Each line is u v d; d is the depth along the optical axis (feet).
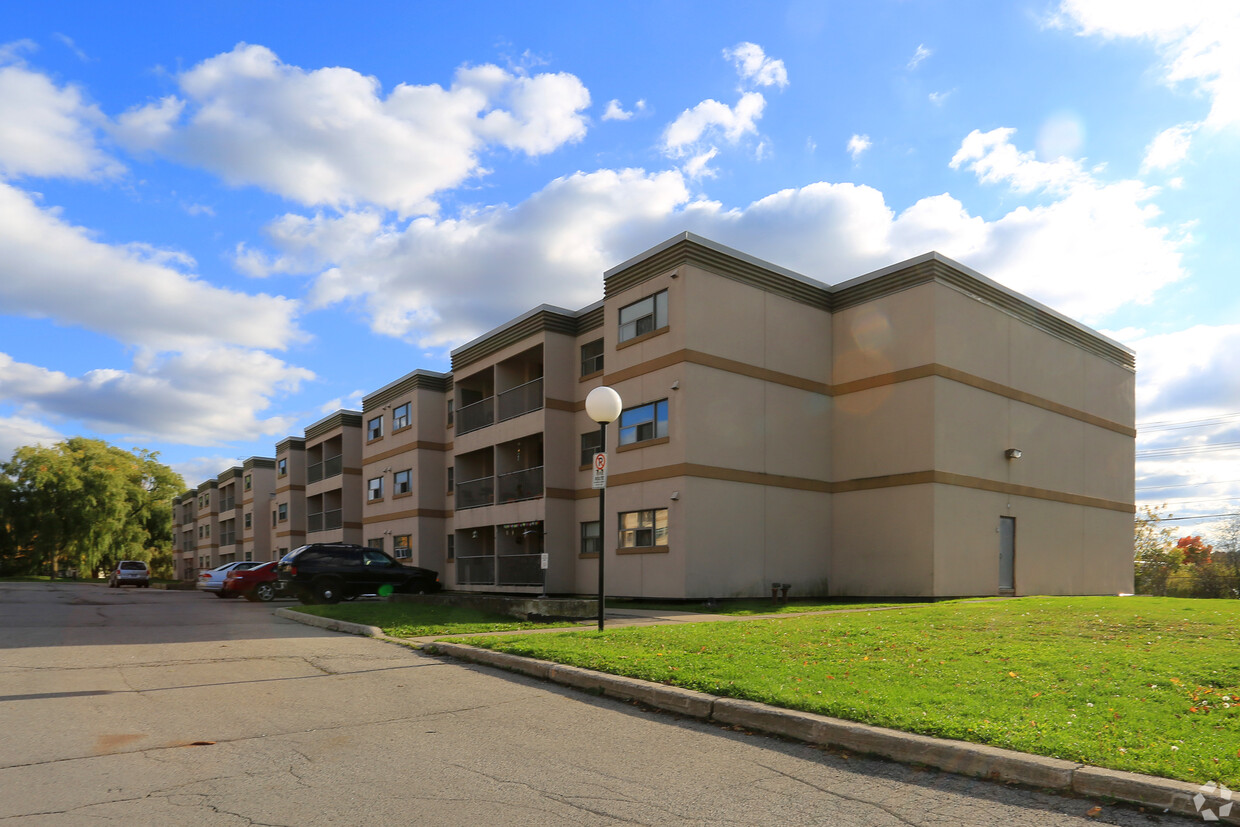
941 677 26.53
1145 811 16.02
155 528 256.32
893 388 77.87
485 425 102.94
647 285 77.82
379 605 61.57
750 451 76.18
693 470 71.77
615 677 28.27
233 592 96.37
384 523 124.06
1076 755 18.06
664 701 25.73
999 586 79.20
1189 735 19.57
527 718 24.61
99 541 216.95
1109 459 97.60
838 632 38.24
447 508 116.06
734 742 21.83
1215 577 114.62
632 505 77.15
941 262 76.79
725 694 25.14
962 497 76.13
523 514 93.09
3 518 208.74
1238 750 18.16
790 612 59.93
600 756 20.42
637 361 78.13
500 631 44.27
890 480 77.10
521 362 101.60
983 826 15.53
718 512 73.10
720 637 36.91
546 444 90.27
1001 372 82.64
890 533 76.38
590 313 92.17
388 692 28.48
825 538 81.00
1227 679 25.17
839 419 82.69
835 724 21.24
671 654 32.22
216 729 22.90
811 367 82.28
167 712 24.93
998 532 79.71
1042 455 86.74
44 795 17.02
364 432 132.87
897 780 18.42
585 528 89.10
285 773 18.75
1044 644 33.09
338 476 141.38
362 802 16.78
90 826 15.25
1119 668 27.17
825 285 84.89
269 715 24.71
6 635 44.78
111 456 237.45
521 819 15.87
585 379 91.45
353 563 78.33
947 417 75.46
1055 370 90.43
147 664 34.04
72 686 28.89
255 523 189.88
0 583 172.35
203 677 31.14
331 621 50.31
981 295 81.30
